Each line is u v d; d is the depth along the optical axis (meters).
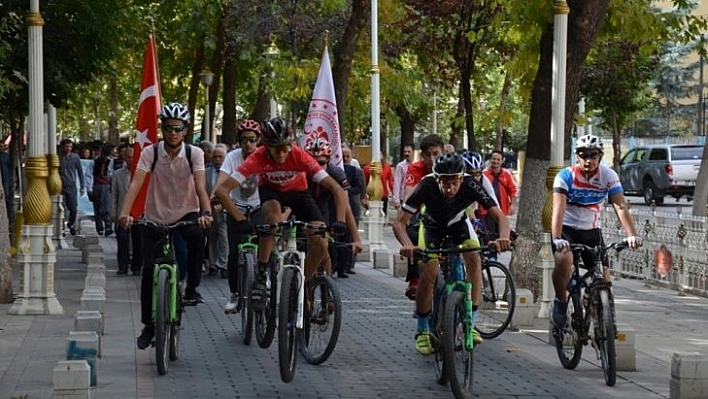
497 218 13.39
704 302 22.62
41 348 15.73
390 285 24.77
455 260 13.40
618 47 40.28
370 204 32.41
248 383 13.45
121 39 30.78
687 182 55.72
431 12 34.06
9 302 20.42
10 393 12.56
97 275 19.31
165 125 14.12
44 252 19.05
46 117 33.81
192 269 14.67
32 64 18.89
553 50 20.30
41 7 27.27
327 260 15.09
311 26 37.53
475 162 15.48
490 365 15.04
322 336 14.59
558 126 19.19
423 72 43.09
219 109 74.56
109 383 13.27
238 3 37.66
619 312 20.94
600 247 14.00
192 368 14.38
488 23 31.14
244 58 38.62
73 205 37.50
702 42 24.64
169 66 51.03
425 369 14.53
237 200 18.16
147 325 14.44
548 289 19.27
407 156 32.62
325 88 26.05
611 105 44.38
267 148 14.17
